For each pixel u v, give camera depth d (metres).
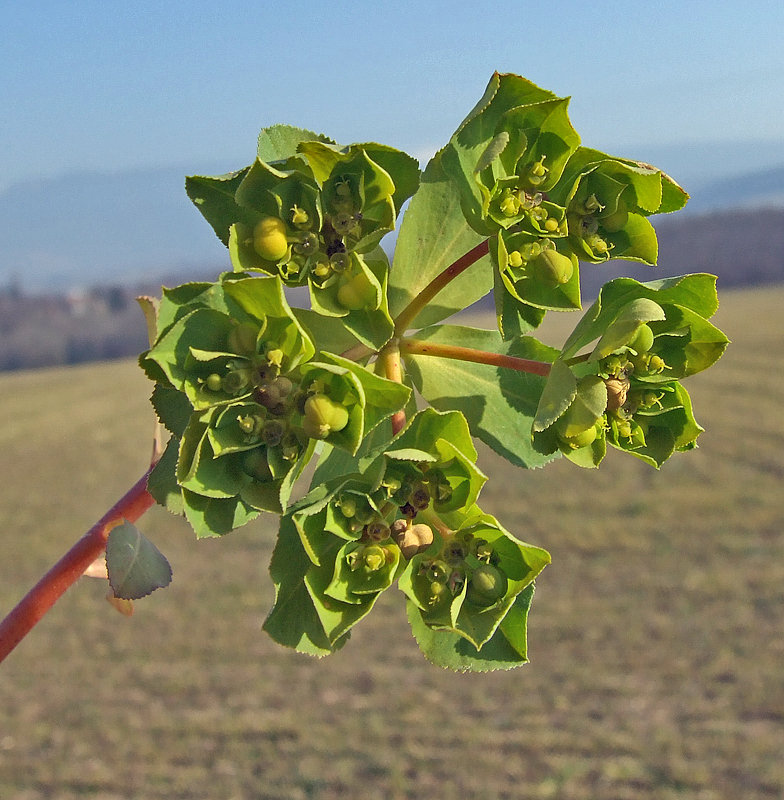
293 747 12.27
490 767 11.45
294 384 1.66
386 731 12.56
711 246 78.12
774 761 10.88
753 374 33.69
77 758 12.23
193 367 1.64
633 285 1.88
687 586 16.45
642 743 11.66
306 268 1.72
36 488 27.64
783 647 13.77
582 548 19.03
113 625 16.77
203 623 16.62
